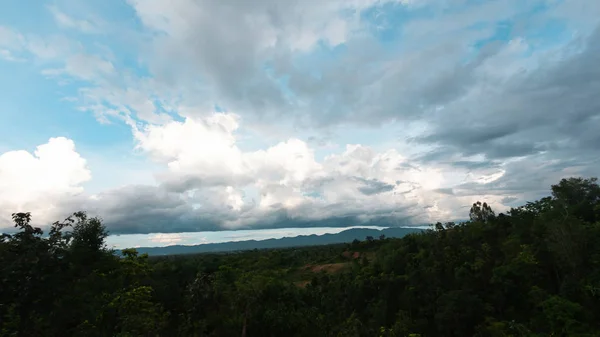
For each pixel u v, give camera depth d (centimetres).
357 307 7775
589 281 5184
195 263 7850
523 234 7956
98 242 3584
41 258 1956
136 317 3162
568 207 8094
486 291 6600
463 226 9494
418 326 6303
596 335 4278
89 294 2966
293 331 4306
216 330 4194
